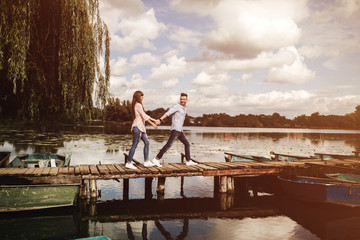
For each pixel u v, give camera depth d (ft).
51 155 40.88
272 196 32.53
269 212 26.48
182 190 34.47
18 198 22.98
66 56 27.14
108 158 54.44
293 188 29.17
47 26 27.76
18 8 24.21
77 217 24.16
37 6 26.05
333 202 26.61
